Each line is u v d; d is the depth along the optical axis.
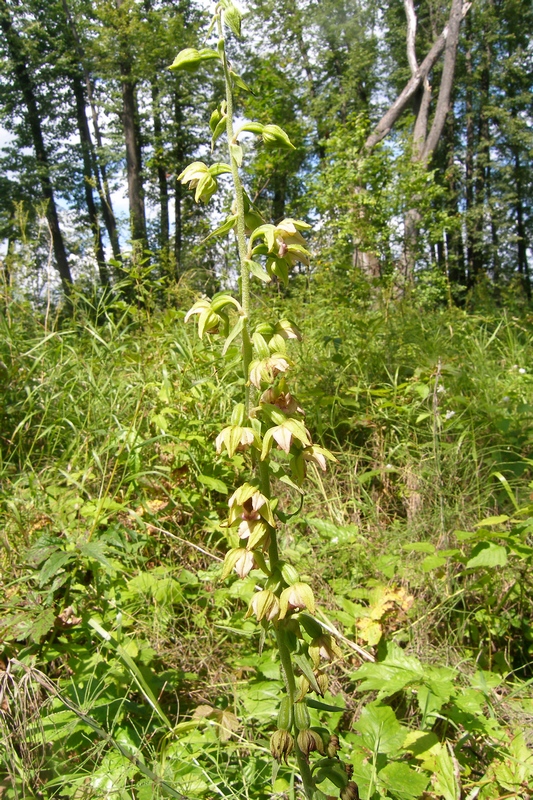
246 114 10.76
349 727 2.09
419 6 21.50
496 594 2.51
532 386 4.38
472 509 2.83
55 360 4.06
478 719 1.95
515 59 23.61
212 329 1.48
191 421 3.33
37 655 2.06
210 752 1.87
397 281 7.92
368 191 9.34
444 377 3.98
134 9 17.73
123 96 18.50
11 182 22.88
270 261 1.48
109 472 3.16
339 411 3.79
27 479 3.01
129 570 2.55
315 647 1.36
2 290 4.23
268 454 1.36
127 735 1.86
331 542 2.80
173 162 19.97
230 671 2.26
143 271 4.45
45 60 22.16
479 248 22.06
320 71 21.84
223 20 1.46
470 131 23.52
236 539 2.60
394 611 2.45
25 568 2.26
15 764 1.66
